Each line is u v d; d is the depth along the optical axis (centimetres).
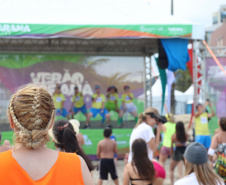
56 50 1028
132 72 1044
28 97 127
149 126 444
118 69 1037
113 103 1028
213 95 958
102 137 980
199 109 836
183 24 804
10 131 954
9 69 983
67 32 773
